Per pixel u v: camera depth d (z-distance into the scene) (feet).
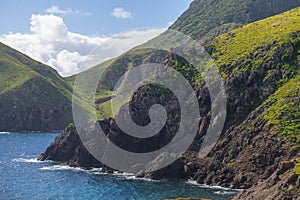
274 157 364.17
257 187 281.54
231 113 436.76
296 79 433.07
